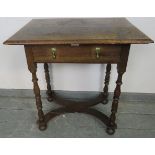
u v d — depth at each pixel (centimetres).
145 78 163
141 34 101
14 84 177
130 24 121
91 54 106
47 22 131
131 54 153
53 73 168
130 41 93
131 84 168
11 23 147
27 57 109
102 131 144
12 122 152
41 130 144
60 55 107
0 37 153
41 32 108
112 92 173
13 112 162
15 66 167
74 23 126
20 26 148
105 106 168
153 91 170
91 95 176
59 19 138
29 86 177
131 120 153
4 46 157
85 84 172
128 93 172
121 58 107
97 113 152
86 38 96
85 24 123
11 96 182
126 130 144
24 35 104
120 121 152
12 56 162
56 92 178
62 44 102
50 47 105
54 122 152
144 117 157
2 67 168
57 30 111
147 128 146
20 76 172
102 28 113
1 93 182
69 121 153
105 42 94
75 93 176
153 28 142
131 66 159
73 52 106
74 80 170
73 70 165
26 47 105
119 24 121
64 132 143
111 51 105
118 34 101
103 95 166
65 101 162
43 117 142
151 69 158
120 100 175
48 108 166
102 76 166
